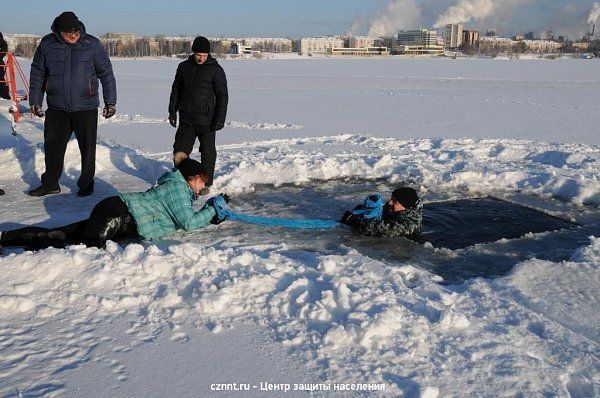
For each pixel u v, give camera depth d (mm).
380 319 3221
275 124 14766
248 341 3154
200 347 3086
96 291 3650
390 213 5562
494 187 7402
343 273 4090
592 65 72875
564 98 23594
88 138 6562
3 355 2928
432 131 14016
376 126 14781
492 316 3572
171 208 5062
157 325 3311
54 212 5984
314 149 10711
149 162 8141
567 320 3676
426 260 4816
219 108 6691
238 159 9062
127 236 5102
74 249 4211
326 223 5613
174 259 4016
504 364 2951
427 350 3064
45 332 3180
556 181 7301
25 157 7902
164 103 20406
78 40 6402
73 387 2686
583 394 2814
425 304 3576
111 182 7363
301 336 3186
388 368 2893
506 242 5328
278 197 6805
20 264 3846
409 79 37719
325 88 28562
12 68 13336
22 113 14750
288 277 3943
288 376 2834
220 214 5355
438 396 2680
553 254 5027
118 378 2775
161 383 2754
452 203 6695
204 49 6508
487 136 13281
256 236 5285
